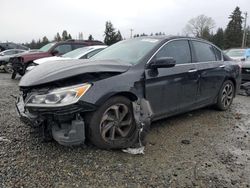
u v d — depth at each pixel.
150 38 5.33
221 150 4.39
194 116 6.14
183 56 5.37
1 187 3.18
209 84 5.93
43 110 3.67
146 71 4.51
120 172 3.58
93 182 3.35
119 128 4.21
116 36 71.75
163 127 5.32
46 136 3.98
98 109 3.91
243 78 9.75
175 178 3.51
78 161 3.78
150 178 3.48
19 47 27.09
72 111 3.65
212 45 6.32
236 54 14.29
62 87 3.74
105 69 4.04
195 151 4.31
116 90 4.01
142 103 4.33
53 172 3.51
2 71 17.44
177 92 5.10
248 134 5.18
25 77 4.16
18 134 4.66
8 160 3.76
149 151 4.22
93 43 13.57
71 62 4.24
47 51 12.57
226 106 6.68
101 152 4.05
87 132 3.94
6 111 6.16
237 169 3.80
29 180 3.33
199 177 3.56
